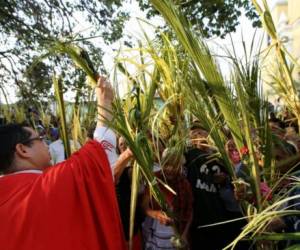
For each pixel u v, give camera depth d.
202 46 2.15
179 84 2.33
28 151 1.96
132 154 2.40
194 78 2.21
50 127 3.24
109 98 2.15
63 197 1.75
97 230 1.80
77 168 1.83
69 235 1.71
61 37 2.42
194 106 2.25
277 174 2.23
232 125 2.18
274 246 2.16
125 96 2.44
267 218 1.83
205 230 3.01
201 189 2.99
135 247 3.02
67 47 2.34
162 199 2.43
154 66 2.42
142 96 2.42
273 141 2.43
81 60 2.30
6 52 8.64
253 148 2.13
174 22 2.13
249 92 2.26
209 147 2.87
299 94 2.58
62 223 1.72
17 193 1.78
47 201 1.73
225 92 2.15
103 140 2.05
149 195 2.77
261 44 2.30
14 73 8.45
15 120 3.50
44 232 1.69
